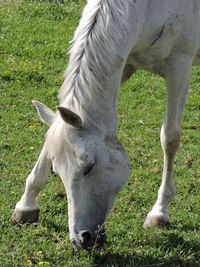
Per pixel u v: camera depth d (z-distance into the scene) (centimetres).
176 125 472
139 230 471
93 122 372
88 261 421
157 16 423
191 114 720
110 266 418
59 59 816
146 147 629
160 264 425
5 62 777
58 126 370
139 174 568
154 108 721
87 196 373
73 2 1019
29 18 934
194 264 433
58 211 493
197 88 794
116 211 500
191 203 527
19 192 511
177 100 460
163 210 491
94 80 368
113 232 462
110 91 378
